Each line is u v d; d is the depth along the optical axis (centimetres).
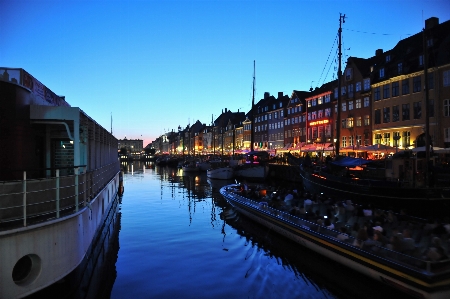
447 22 3447
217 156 7988
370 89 4206
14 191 716
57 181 816
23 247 686
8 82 962
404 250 973
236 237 1596
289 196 1744
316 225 1247
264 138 7738
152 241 1519
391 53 4112
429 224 1147
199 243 1496
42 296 784
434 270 834
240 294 987
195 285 1041
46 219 756
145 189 3703
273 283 1066
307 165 3139
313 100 5688
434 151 2300
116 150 3150
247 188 2288
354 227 1198
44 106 1089
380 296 988
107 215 1839
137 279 1077
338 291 1016
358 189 2036
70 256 820
